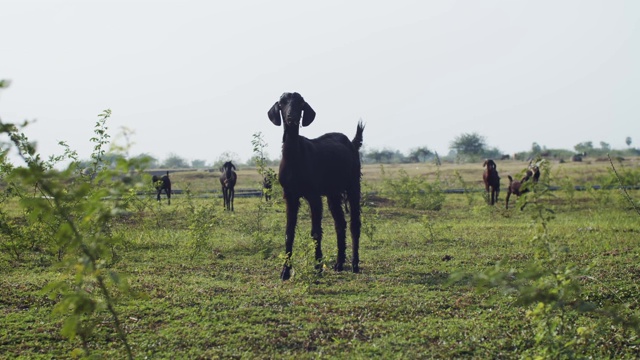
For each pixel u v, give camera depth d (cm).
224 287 919
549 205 2247
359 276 1027
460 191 3253
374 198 2508
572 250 1183
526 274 477
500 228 1603
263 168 1532
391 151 13925
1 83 409
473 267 1074
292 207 1061
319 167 1085
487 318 750
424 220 1472
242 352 636
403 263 1140
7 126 412
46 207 430
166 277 995
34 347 642
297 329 712
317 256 1066
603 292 835
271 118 1091
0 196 1170
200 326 720
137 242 1302
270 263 1136
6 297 819
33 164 421
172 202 2575
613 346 632
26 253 1173
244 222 1667
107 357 613
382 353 633
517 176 561
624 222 1670
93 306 437
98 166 1067
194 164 15738
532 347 634
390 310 791
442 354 627
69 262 446
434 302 830
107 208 454
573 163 6519
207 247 1259
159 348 643
